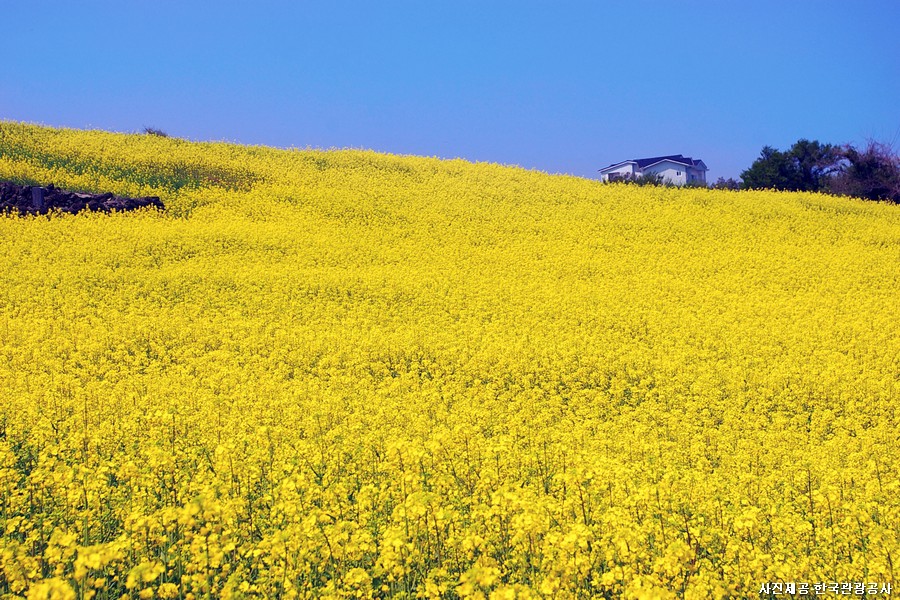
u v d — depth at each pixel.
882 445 11.27
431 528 6.47
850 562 6.67
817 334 20.70
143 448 9.80
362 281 26.72
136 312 21.75
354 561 6.23
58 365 16.02
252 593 5.77
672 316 23.06
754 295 26.52
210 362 16.86
